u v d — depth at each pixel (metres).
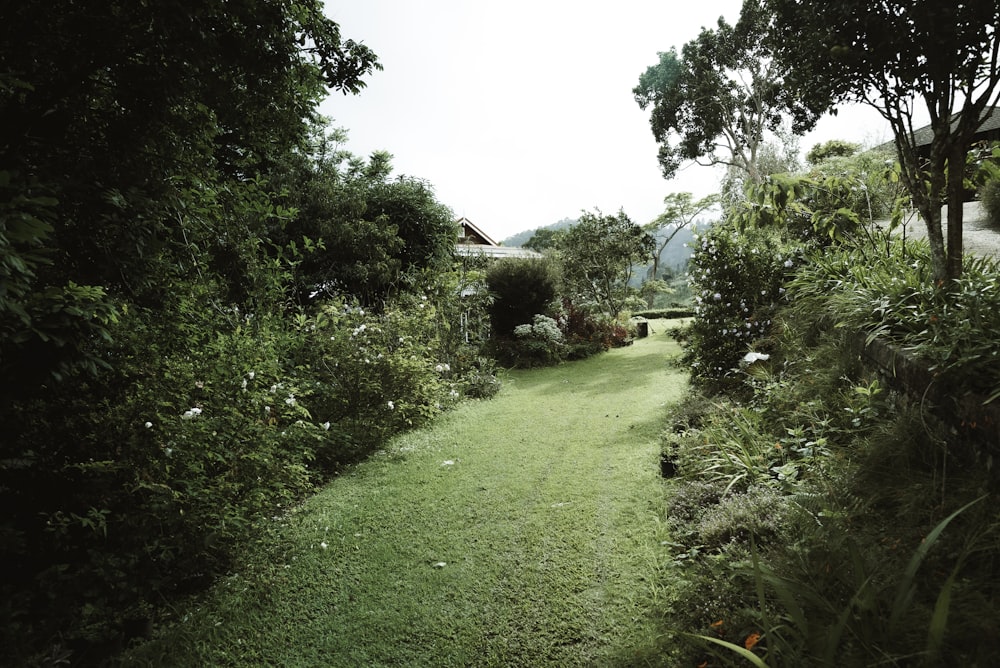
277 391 4.20
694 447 4.16
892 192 6.01
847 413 3.42
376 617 2.75
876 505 2.48
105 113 3.28
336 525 3.77
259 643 2.61
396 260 9.48
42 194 2.57
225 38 3.38
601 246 16.25
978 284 2.79
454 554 3.30
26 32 2.74
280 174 8.55
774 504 2.93
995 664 1.46
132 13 2.89
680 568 2.79
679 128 27.23
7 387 2.46
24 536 2.72
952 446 2.45
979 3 2.54
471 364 8.84
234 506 3.39
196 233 3.95
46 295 2.29
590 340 12.36
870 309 3.67
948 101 2.94
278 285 5.75
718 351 6.03
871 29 2.87
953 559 1.92
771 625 1.93
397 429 6.05
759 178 23.91
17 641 2.28
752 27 22.50
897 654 1.57
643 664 2.18
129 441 3.07
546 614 2.66
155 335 3.63
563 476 4.40
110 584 2.66
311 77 4.14
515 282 11.55
